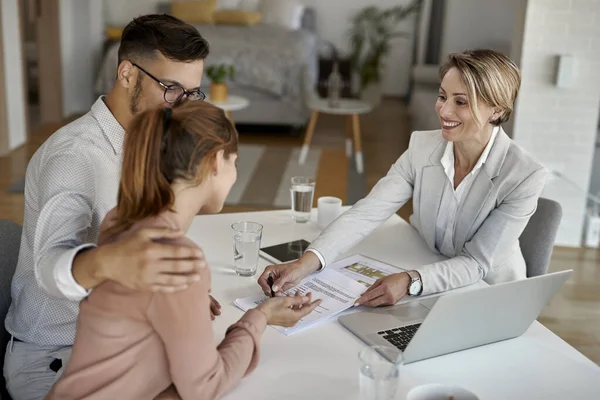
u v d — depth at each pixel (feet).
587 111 12.73
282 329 5.01
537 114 12.84
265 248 6.59
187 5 25.89
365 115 25.41
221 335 4.90
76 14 23.47
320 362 4.60
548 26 12.42
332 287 5.69
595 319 10.39
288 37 22.88
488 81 5.88
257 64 21.06
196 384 3.74
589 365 4.77
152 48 4.97
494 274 6.64
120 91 5.19
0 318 5.32
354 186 16.53
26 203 5.13
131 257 3.57
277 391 4.25
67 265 3.88
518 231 6.17
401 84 29.27
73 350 3.91
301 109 21.18
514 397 4.33
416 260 6.49
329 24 28.71
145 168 3.70
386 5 28.40
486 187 6.29
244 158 18.70
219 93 18.37
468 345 4.89
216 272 5.99
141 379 3.79
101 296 3.73
